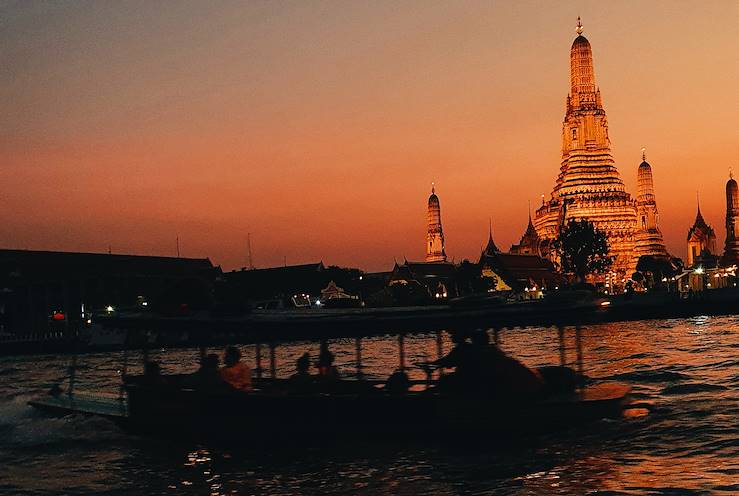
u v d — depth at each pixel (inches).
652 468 602.2
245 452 719.1
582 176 5915.4
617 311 2984.7
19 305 3476.9
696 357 1416.1
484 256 5398.6
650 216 6033.5
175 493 608.7
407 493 573.9
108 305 3467.0
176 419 755.4
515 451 665.6
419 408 677.9
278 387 776.9
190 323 798.5
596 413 682.8
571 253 5000.0
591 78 6146.7
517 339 2372.0
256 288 4335.6
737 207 6131.9
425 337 2664.9
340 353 1959.9
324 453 695.1
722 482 559.8
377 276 6161.4
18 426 843.4
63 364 2074.3
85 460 712.4
